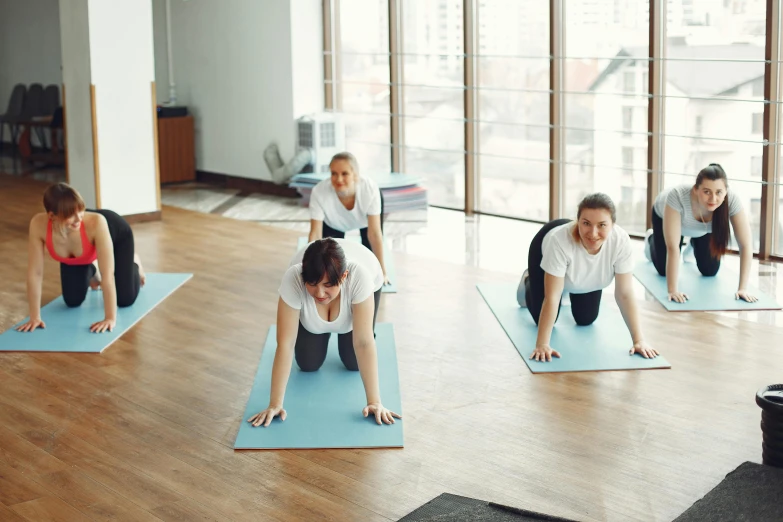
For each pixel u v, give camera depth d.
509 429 3.24
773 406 2.79
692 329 4.27
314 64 7.84
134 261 4.79
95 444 3.16
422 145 7.44
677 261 4.69
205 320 4.54
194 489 2.83
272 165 7.86
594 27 6.20
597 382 3.65
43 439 3.20
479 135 7.03
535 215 6.79
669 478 2.86
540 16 6.47
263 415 3.28
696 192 4.64
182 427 3.30
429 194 7.49
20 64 10.72
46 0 10.05
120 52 6.79
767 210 5.53
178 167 8.77
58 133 10.34
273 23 7.79
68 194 4.15
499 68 6.80
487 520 2.59
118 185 6.89
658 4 5.81
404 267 5.46
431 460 3.01
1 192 8.17
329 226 4.86
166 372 3.84
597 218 3.64
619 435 3.17
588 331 4.22
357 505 2.72
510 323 4.37
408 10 7.31
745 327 4.29
